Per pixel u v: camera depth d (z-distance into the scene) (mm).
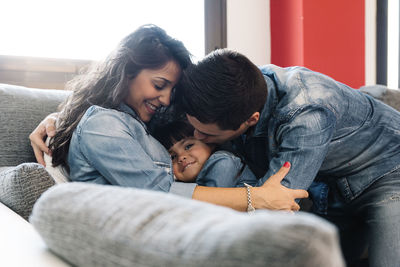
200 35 3135
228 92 952
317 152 979
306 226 231
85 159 933
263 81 1035
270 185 942
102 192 377
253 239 230
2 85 1244
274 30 3504
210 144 1223
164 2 2871
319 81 1072
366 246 1427
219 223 272
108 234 312
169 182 938
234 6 3336
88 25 2541
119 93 1017
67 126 1023
